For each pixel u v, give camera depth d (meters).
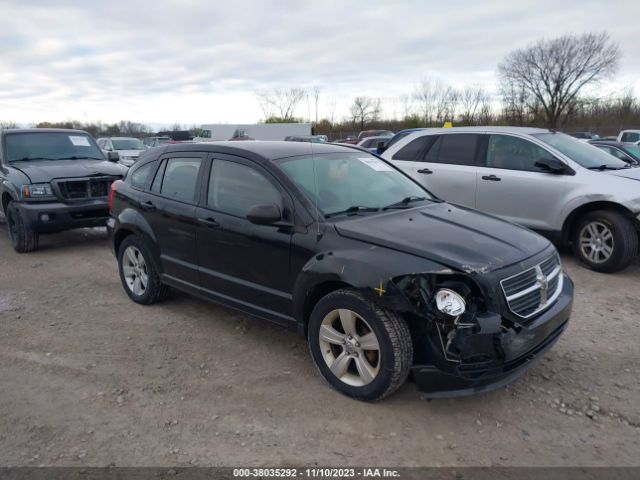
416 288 3.07
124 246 5.41
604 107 51.00
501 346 3.02
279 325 3.94
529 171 6.81
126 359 4.14
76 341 4.49
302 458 2.90
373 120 59.66
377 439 3.06
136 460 2.90
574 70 51.12
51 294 5.79
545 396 3.52
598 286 5.77
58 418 3.32
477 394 3.34
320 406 3.41
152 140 36.44
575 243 6.50
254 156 4.14
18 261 7.36
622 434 3.10
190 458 2.91
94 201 7.91
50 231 7.75
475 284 3.07
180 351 4.27
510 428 3.16
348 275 3.27
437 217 3.95
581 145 7.13
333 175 4.23
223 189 4.32
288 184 3.85
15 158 8.45
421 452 2.95
